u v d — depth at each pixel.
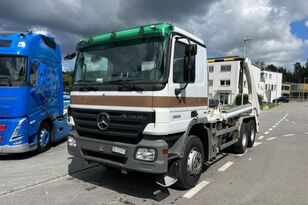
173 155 5.00
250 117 9.81
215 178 6.40
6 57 7.38
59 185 5.73
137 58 4.88
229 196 5.33
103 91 5.07
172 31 4.74
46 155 8.24
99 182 5.93
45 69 8.52
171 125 4.73
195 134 6.06
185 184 5.45
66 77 10.49
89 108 5.28
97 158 5.18
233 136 8.53
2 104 7.32
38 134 8.37
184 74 5.01
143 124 4.60
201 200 5.11
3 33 7.73
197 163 5.71
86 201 4.96
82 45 5.62
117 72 5.05
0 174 6.38
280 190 5.69
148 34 4.75
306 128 17.33
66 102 10.42
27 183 5.81
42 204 4.80
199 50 5.68
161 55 4.65
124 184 5.84
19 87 7.39
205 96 5.95
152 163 4.54
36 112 8.05
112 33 5.23
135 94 4.68
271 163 7.84
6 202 4.86
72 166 7.07
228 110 7.96
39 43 8.17
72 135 5.55
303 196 5.39
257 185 5.97
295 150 9.80
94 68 5.41
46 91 8.63
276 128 17.09
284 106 56.97
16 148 7.40
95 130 5.17
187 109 5.22
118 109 4.86
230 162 7.88
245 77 9.80
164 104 4.57
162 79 4.59
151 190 5.52
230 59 8.78
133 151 4.65
